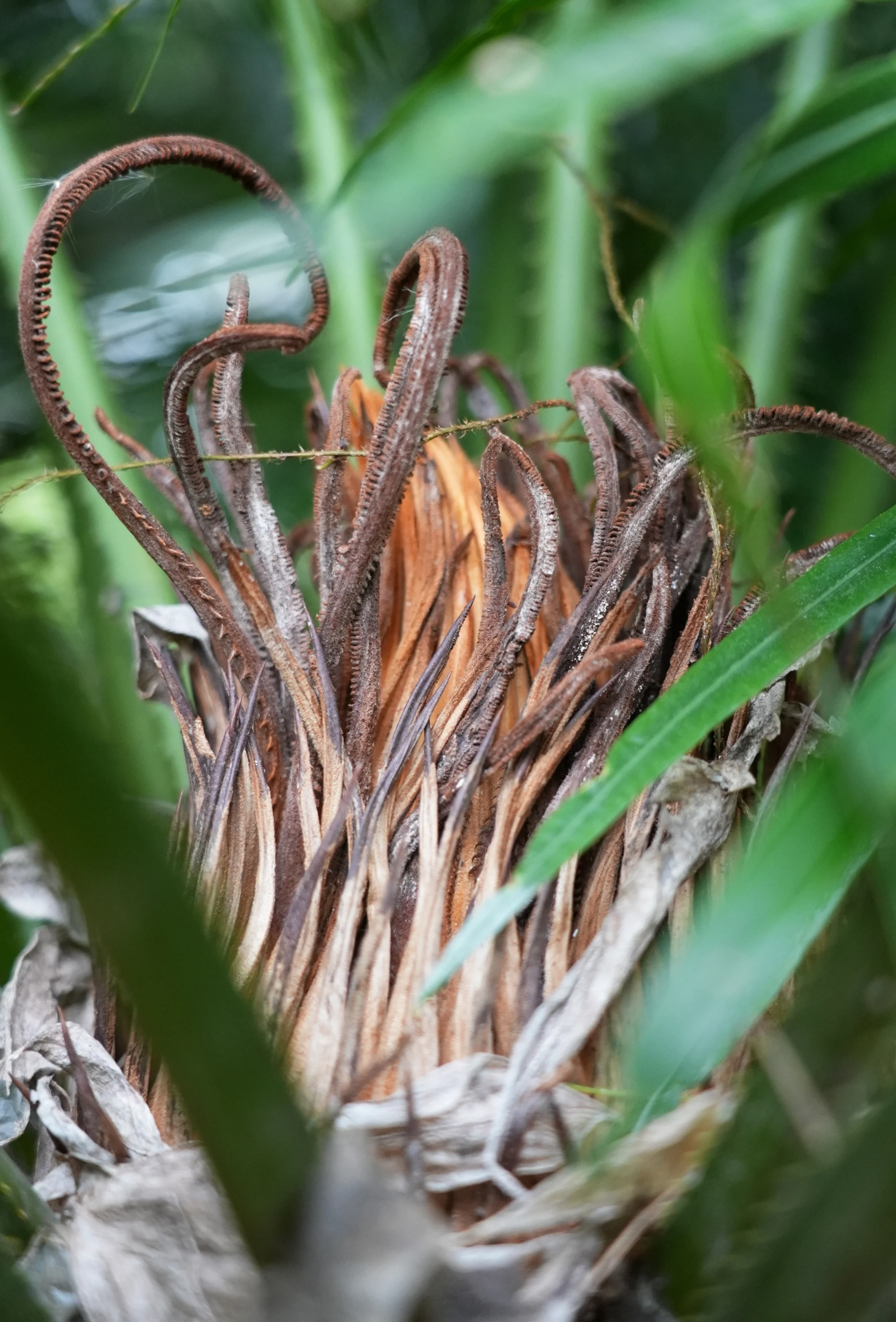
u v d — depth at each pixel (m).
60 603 1.10
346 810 0.75
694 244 0.68
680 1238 0.68
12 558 1.03
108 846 0.60
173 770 1.01
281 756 0.78
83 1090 0.73
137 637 0.87
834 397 1.45
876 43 1.35
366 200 0.73
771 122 1.06
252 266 1.11
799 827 0.68
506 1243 0.69
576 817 0.69
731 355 0.77
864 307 1.48
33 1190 0.72
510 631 0.77
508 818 0.75
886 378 1.16
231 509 0.83
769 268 1.18
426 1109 0.70
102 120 1.67
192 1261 0.69
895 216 1.00
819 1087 0.66
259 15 1.71
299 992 0.74
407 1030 0.72
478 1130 0.70
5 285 1.15
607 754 0.76
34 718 0.59
